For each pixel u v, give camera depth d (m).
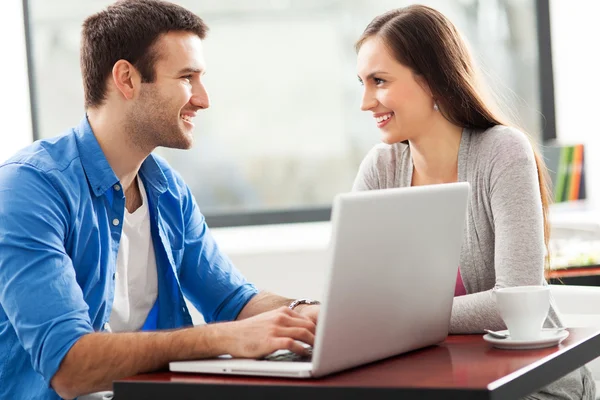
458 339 2.49
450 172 2.96
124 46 2.86
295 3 5.77
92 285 2.79
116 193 2.88
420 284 2.27
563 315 3.34
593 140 5.71
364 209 2.03
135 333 2.34
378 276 2.11
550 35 5.80
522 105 5.84
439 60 2.86
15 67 5.57
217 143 5.85
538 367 2.03
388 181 3.08
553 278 4.52
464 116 2.91
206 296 3.22
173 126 2.91
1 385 2.67
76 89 5.73
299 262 5.17
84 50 2.93
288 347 2.19
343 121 5.84
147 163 3.06
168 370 2.26
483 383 1.85
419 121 2.89
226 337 2.25
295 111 5.84
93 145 2.86
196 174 5.86
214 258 3.26
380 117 2.92
